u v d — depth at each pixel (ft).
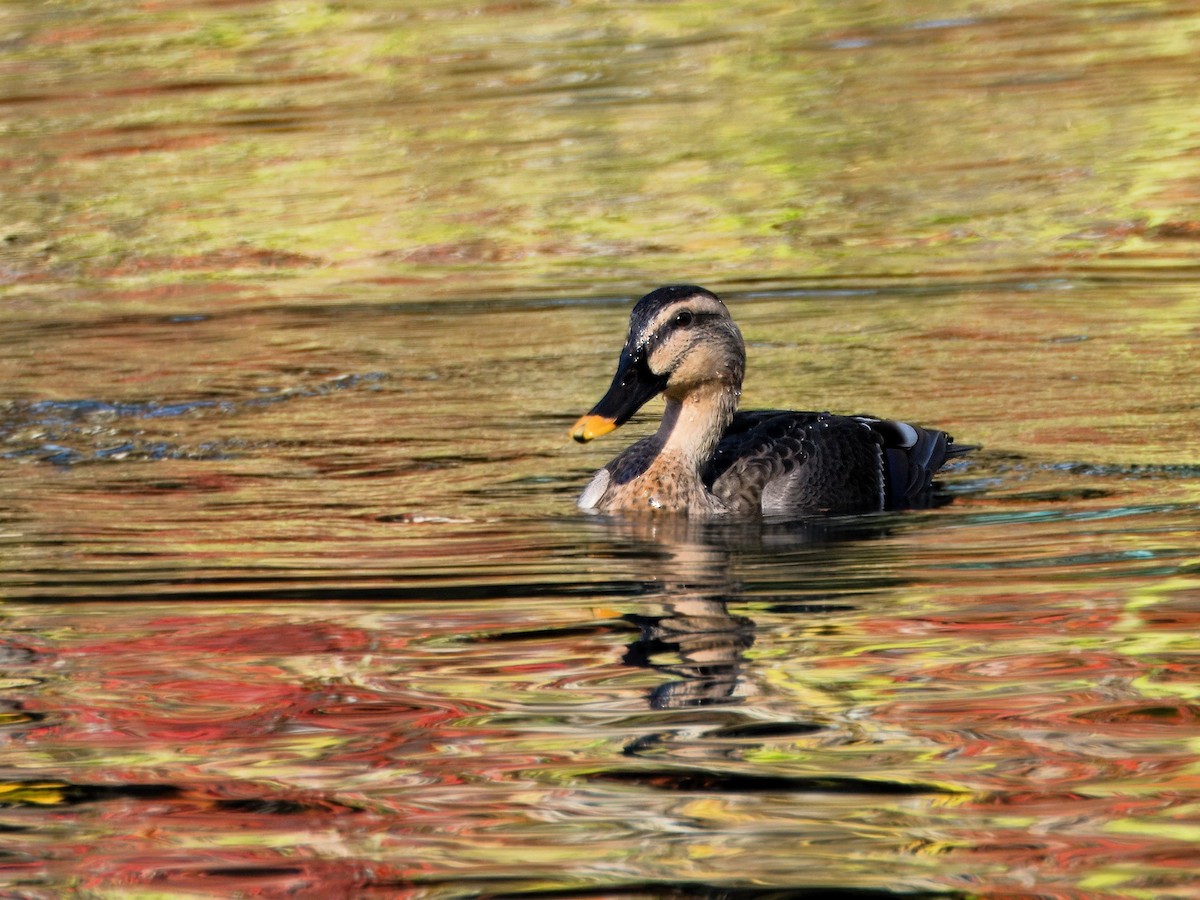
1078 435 44.39
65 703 26.91
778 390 50.03
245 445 45.62
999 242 66.59
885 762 23.72
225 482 42.19
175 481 42.32
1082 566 33.24
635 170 78.95
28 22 110.32
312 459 44.24
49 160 84.53
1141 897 19.94
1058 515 37.58
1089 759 23.70
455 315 59.98
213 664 28.58
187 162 83.25
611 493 39.58
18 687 27.68
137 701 26.91
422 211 74.38
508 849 21.48
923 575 33.04
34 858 21.63
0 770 24.35
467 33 105.50
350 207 75.51
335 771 24.06
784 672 27.58
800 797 22.67
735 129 84.64
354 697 26.86
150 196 78.28
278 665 28.50
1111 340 53.88
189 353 55.93
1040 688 26.45
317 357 55.01
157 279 66.59
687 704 26.16
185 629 30.50
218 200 77.20
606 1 112.06
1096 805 22.26
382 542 36.58
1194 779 22.99
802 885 20.35
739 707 26.03
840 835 21.59
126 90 95.66
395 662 28.50
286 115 90.48
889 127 83.82
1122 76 89.81
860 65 95.35
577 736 25.02
